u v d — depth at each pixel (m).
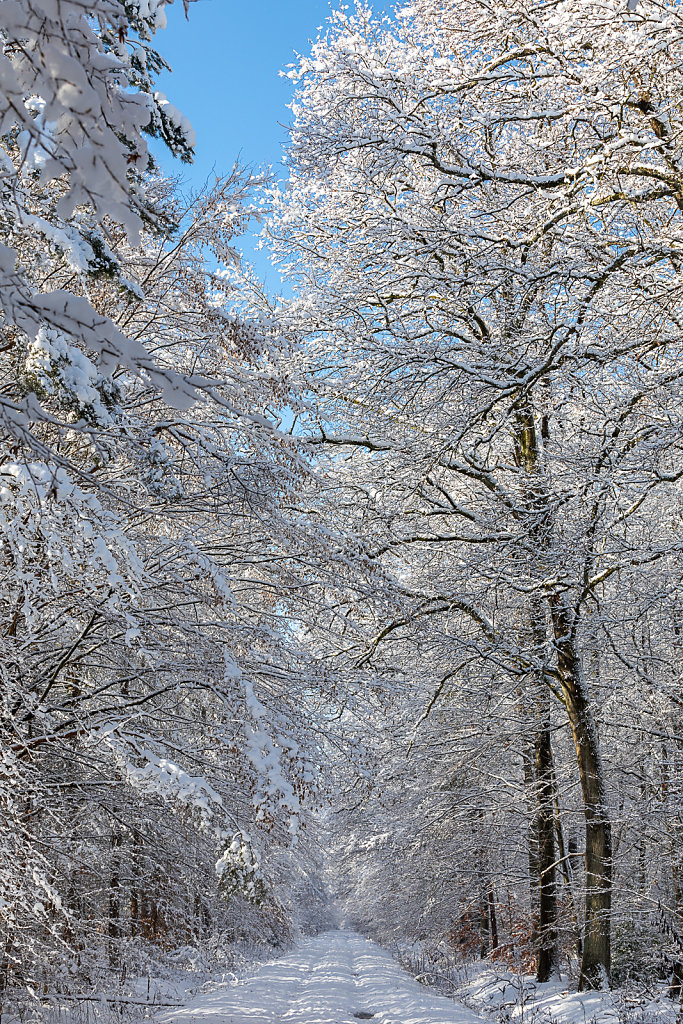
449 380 12.77
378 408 13.19
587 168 10.38
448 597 12.73
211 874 10.33
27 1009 7.96
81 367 5.45
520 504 12.83
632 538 12.86
